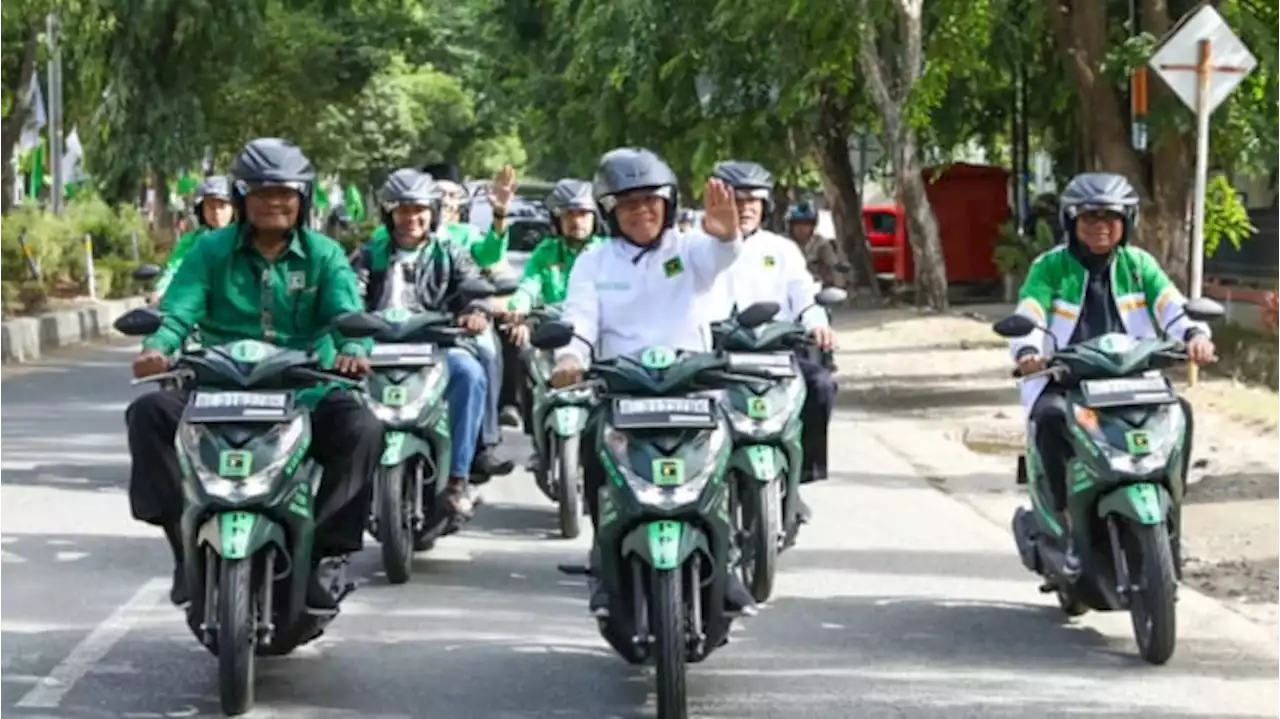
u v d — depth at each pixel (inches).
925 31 1187.3
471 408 410.3
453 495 410.3
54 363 925.8
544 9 1792.6
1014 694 300.4
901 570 409.1
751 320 293.1
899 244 1504.7
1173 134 804.0
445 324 398.6
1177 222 832.9
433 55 2485.2
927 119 1072.8
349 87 1852.9
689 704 293.3
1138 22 829.2
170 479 281.6
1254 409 658.8
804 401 378.0
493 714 288.0
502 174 457.1
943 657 327.0
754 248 396.5
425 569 406.9
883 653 330.0
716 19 1273.4
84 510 473.7
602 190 292.5
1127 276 341.1
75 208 1376.7
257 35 1408.7
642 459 266.8
